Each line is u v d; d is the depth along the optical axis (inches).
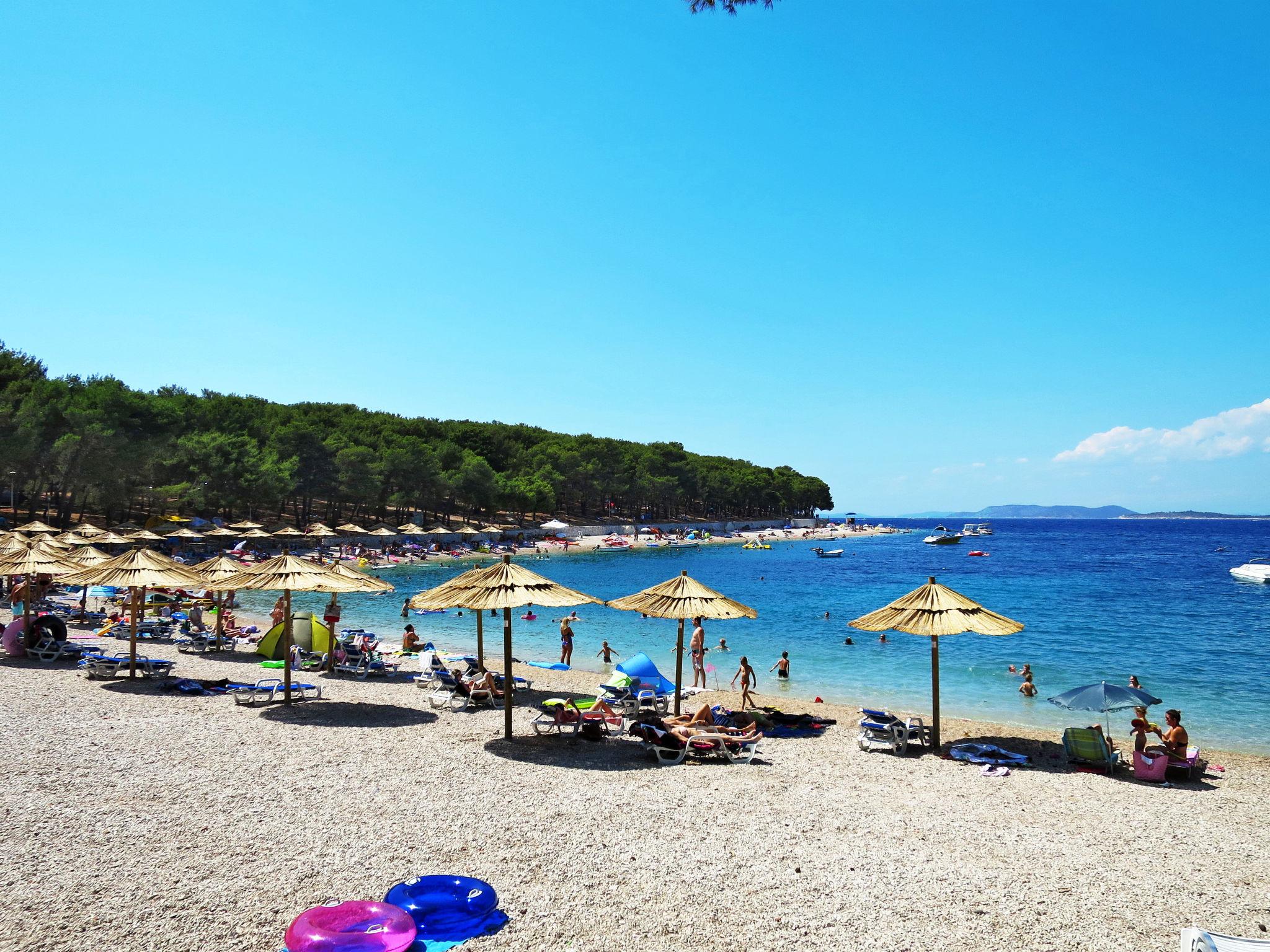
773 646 1095.0
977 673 895.1
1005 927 246.7
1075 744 480.7
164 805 329.1
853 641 1138.7
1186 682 846.5
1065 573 2551.7
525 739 474.6
